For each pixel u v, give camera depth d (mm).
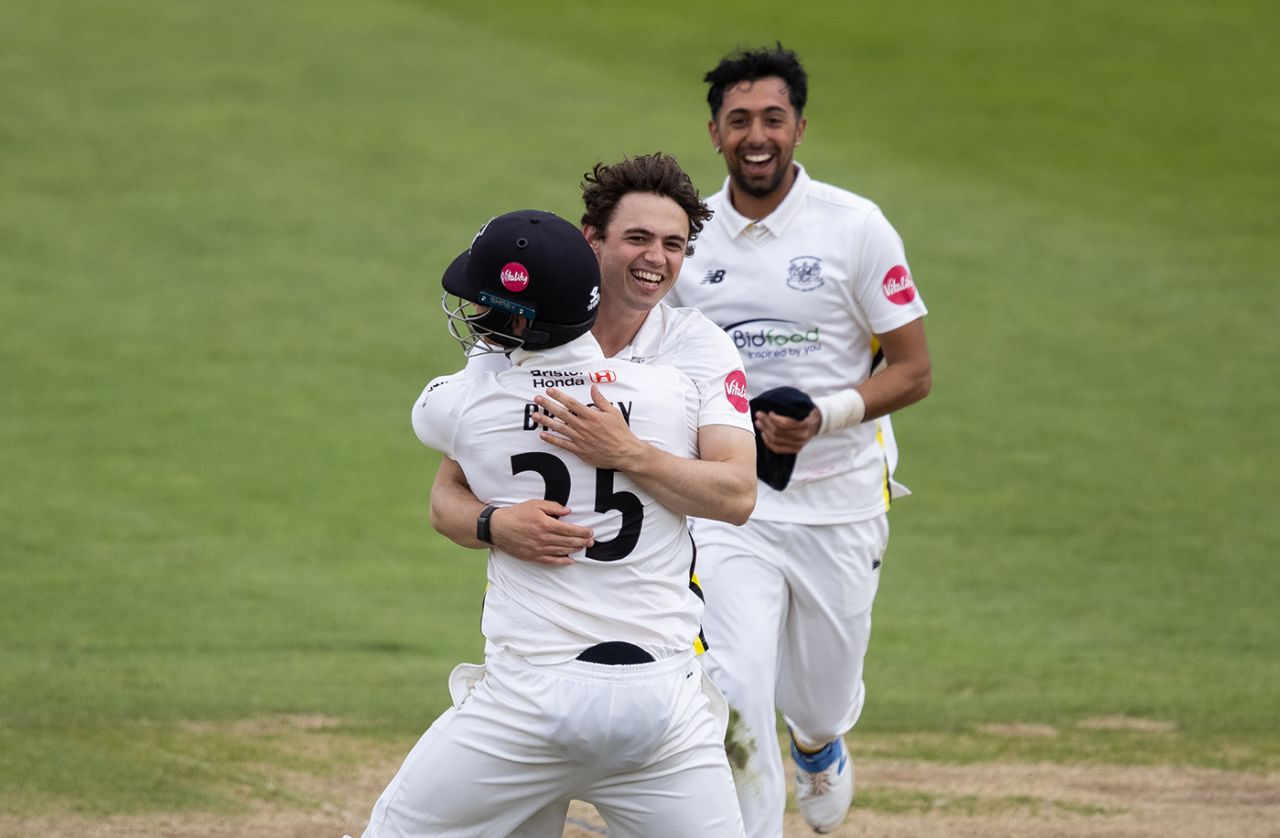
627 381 13203
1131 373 47312
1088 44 82625
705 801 13148
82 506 36844
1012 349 49188
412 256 56469
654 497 13062
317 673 26984
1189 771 22094
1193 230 60281
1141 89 76500
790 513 18797
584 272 12734
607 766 12938
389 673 27172
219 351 48344
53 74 73688
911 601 31906
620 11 87125
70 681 25750
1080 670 27547
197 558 33906
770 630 18328
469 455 13188
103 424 42531
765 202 18781
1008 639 29609
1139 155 68625
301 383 46219
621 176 14195
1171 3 88625
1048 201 63188
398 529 36656
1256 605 31516
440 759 13039
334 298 52781
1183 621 30562
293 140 67688
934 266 56031
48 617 29656
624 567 12953
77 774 21000
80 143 66188
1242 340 50031
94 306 51469
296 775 21453
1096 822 19969
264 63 77000
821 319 18750
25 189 61375
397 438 42719
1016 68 79188
